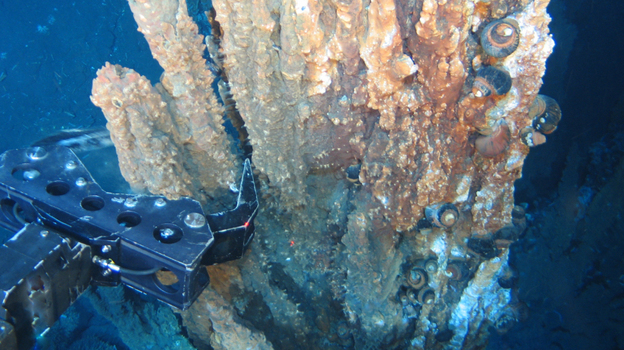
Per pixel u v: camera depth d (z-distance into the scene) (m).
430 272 3.22
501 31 2.07
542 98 2.54
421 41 2.07
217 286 3.00
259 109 2.36
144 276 2.04
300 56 2.10
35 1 5.47
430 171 2.55
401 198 2.65
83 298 4.98
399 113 2.35
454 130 2.55
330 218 3.13
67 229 1.99
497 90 2.16
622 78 5.66
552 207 5.93
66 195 2.08
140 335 4.06
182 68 2.13
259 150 2.60
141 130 2.04
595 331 4.91
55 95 5.47
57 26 5.55
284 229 3.33
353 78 2.30
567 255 5.48
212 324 2.93
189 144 2.48
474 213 2.99
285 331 3.33
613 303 4.90
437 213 2.73
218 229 2.33
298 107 2.33
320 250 3.34
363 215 2.72
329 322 3.52
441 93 2.26
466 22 2.04
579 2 5.76
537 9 2.16
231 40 2.20
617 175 5.35
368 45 1.99
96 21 5.68
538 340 4.97
